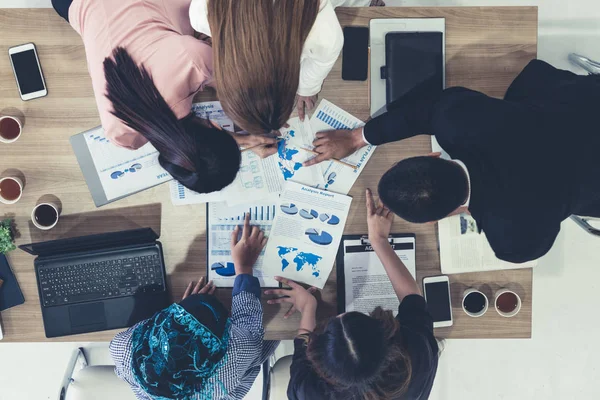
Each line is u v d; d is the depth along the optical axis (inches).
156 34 46.5
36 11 61.2
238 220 64.5
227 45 36.2
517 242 48.4
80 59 62.1
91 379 71.2
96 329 62.7
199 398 54.2
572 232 93.1
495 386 94.6
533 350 94.5
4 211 63.7
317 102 63.4
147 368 51.3
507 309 63.8
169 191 63.7
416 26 61.4
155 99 45.7
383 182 50.6
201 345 52.4
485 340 94.7
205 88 62.7
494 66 62.2
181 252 64.3
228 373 55.1
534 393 94.6
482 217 49.7
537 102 48.9
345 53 61.7
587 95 47.0
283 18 35.6
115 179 63.5
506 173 45.8
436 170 47.5
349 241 64.5
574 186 45.7
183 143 46.3
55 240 59.1
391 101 62.0
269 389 71.1
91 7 47.7
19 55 61.7
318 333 50.6
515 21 61.3
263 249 64.6
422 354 52.0
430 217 49.2
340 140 62.7
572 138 45.0
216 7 36.3
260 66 36.1
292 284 63.5
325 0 42.7
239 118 39.7
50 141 63.3
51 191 63.8
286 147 64.0
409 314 56.4
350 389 46.5
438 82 61.6
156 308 62.5
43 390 94.5
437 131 52.3
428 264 64.3
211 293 63.9
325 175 64.1
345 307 64.4
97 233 64.4
